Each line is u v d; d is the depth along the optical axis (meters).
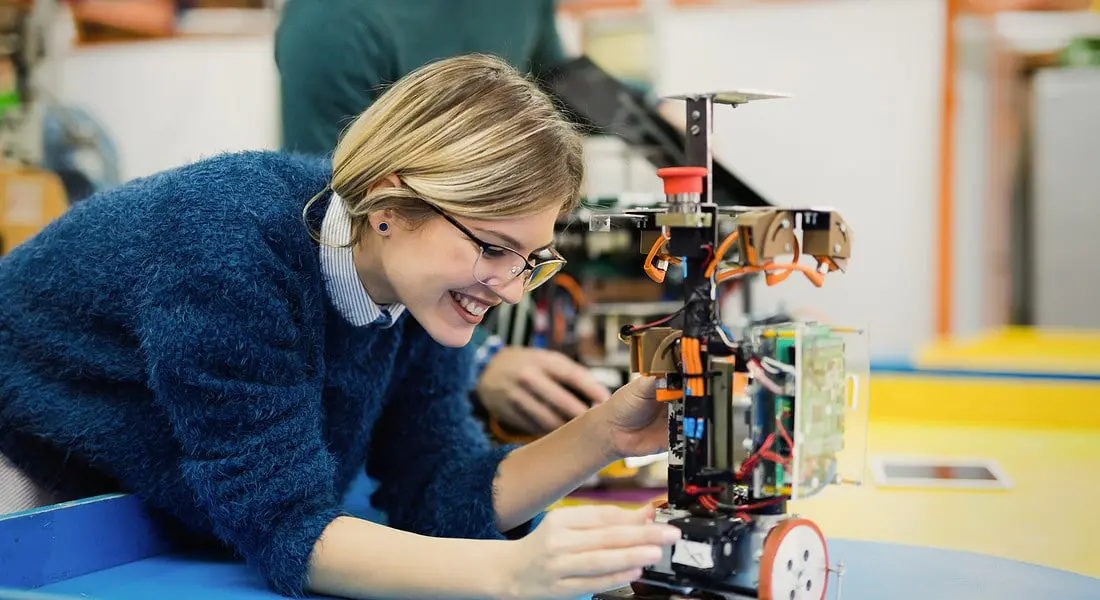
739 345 0.84
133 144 3.77
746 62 3.46
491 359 1.54
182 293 0.97
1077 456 1.80
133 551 1.10
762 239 0.81
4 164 3.69
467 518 1.18
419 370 1.28
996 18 3.47
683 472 0.87
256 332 0.98
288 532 0.96
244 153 1.11
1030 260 3.66
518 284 1.00
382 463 1.32
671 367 0.89
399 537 0.93
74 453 1.13
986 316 3.66
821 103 3.46
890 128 3.43
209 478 0.96
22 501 1.16
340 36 1.65
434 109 0.98
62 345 1.12
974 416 2.21
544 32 2.14
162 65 3.74
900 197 3.44
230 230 0.99
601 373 1.70
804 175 3.49
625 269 1.83
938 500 1.43
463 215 0.95
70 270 1.12
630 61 3.49
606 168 2.90
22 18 3.71
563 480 1.16
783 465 0.85
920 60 3.37
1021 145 3.61
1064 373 2.16
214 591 0.97
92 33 3.74
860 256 3.48
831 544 1.16
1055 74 3.56
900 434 2.05
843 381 0.90
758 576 0.82
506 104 0.98
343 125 1.62
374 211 0.98
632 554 0.81
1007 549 1.14
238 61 3.69
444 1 1.80
